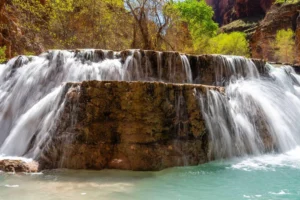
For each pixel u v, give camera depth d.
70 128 6.36
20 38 20.08
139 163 6.10
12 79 10.08
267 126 8.65
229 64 10.50
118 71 9.57
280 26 37.25
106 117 6.34
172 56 9.73
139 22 23.66
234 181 5.49
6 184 5.13
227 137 7.45
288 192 4.89
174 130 6.57
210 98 7.23
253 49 39.56
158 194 4.75
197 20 36.78
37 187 4.98
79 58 9.84
